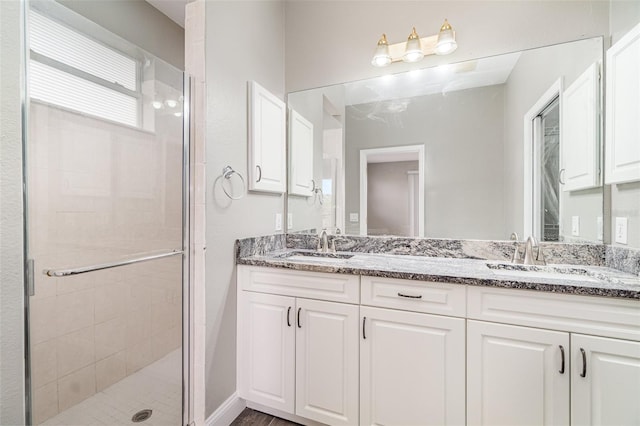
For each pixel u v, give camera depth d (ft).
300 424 5.10
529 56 5.36
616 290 3.38
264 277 5.28
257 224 6.11
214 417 4.87
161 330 4.84
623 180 4.25
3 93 2.66
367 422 4.52
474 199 5.80
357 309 4.62
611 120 4.49
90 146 4.35
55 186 3.88
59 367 4.04
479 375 3.97
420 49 5.63
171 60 8.47
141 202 4.89
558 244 5.16
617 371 3.41
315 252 6.50
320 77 6.86
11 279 2.70
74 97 4.13
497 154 5.64
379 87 6.43
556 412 3.64
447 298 4.13
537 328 3.72
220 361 5.05
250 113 5.76
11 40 2.75
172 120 4.80
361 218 6.59
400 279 4.37
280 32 7.02
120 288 4.82
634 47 4.06
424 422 4.21
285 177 7.01
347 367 4.66
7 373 2.65
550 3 5.22
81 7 6.23
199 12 4.76
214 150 4.93
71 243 4.09
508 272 4.92
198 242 4.76
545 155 5.28
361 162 6.58
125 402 4.75
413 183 6.23
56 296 3.96
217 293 5.00
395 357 4.38
